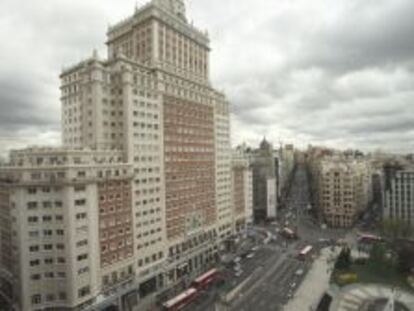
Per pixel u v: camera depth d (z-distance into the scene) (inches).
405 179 7810.0
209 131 6181.1
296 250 6909.5
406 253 5383.9
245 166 7824.8
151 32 5054.1
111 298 4065.0
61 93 5022.1
